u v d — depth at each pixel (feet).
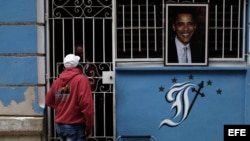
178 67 16.10
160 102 16.25
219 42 16.40
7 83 15.58
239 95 16.28
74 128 13.89
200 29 16.08
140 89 16.22
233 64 16.26
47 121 16.11
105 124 16.42
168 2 15.98
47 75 15.99
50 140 16.26
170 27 16.07
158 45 16.31
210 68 16.10
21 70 15.53
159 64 16.24
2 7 15.30
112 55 16.11
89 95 13.61
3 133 15.62
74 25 16.14
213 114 16.33
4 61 15.51
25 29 15.40
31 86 15.57
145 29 16.25
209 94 16.26
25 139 15.74
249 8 15.94
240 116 16.33
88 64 16.21
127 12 16.20
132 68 16.03
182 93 16.24
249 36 15.97
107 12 16.05
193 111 16.30
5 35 15.42
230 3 16.22
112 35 16.05
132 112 16.25
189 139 16.39
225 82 16.25
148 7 16.19
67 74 13.92
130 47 16.29
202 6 15.99
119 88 16.19
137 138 16.28
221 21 16.33
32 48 15.46
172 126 16.31
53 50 16.10
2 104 15.65
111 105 16.39
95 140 16.44
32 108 15.62
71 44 16.21
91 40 16.17
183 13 16.03
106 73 16.14
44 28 15.78
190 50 16.15
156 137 16.35
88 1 16.02
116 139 16.29
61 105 14.03
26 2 15.31
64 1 16.03
